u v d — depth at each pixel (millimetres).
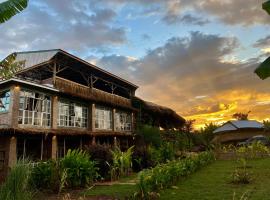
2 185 5957
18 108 16656
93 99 22578
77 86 22703
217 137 36969
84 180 12680
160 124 35875
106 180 14695
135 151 19281
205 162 20062
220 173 15453
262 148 22953
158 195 10078
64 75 25875
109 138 25719
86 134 20984
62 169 11969
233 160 23219
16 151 16234
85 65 22766
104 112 25234
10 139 16016
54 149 18359
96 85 28922
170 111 33438
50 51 21000
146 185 9648
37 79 22359
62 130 19156
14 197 5699
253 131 36469
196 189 11195
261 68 3594
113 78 26750
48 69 21406
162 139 28797
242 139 36250
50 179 11633
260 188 10812
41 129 17984
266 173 14477
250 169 16297
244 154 23281
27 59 22312
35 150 19031
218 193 10273
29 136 17469
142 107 30625
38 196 10508
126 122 28453
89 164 12961
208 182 12711
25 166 6371
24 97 17375
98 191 11438
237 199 9266
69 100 21328
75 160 12508
